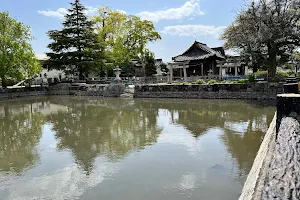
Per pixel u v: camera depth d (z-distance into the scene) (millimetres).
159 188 4871
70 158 6836
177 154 6848
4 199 4699
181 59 30109
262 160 3396
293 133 2600
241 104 15883
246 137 8250
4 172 6000
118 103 19516
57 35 32781
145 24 35438
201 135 8773
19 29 26062
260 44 17484
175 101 19234
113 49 35625
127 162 6355
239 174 5363
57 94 30328
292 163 1819
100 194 4738
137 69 39375
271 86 17438
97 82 31453
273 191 1452
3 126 11625
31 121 12742
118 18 35844
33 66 27094
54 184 5254
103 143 8188
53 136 9406
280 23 16312
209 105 16156
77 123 11773
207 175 5379
